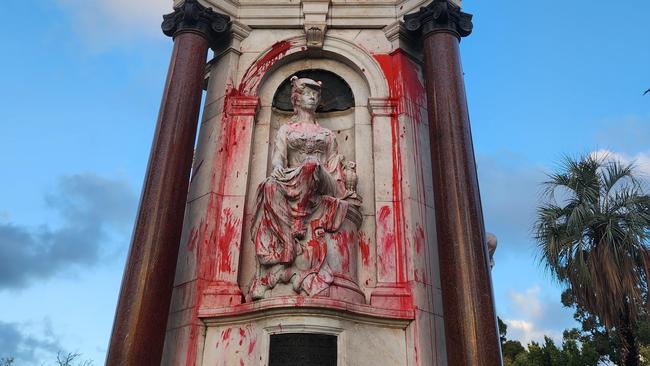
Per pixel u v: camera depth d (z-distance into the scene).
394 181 9.20
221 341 7.93
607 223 13.96
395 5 10.68
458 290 7.58
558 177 15.59
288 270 7.90
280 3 10.74
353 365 7.45
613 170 14.87
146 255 7.84
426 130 9.88
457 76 9.30
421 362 7.75
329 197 8.43
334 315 7.51
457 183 8.28
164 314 7.72
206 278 8.50
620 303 13.38
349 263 8.34
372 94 9.96
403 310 8.05
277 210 8.15
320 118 10.40
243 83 10.16
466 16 10.07
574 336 28.69
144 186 8.57
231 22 10.45
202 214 9.00
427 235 8.82
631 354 13.54
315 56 10.59
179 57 9.70
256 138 9.88
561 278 14.66
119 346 7.25
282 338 7.45
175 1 10.51
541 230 15.09
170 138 8.84
